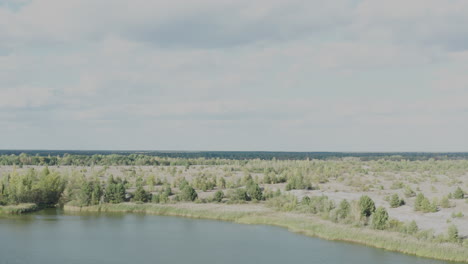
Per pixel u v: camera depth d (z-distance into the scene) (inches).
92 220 4131.4
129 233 3609.7
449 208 4360.2
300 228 3686.0
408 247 2982.3
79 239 3368.6
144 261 2817.4
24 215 4323.3
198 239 3410.4
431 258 2827.3
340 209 3865.7
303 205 4407.0
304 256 2920.8
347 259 2824.8
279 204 4552.2
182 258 2878.9
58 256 2893.7
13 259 2805.1
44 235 3474.4
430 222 3634.4
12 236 3405.5
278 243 3260.3
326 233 3467.0
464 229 3378.4
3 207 4409.5
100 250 3061.0
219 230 3750.0
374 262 2746.1
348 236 3344.0
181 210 4495.6
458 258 2751.0
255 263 2768.2
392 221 3491.6
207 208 4534.9
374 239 3189.0
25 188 4707.2
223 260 2849.4
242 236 3521.2
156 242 3312.0
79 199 4758.9
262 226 3914.9
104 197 4874.5
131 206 4697.3
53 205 4906.5
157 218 4291.3
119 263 2765.7
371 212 3690.9
